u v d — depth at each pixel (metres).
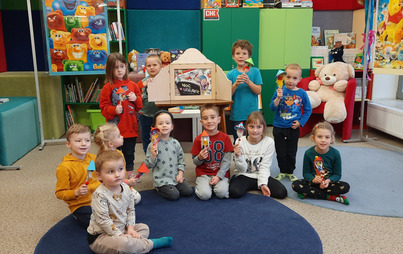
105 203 1.72
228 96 3.01
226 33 4.70
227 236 1.99
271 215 2.25
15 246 1.97
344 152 3.68
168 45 5.01
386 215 2.26
